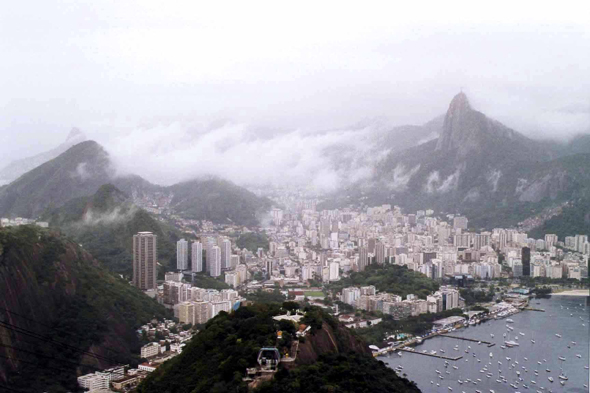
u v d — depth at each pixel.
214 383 198.38
